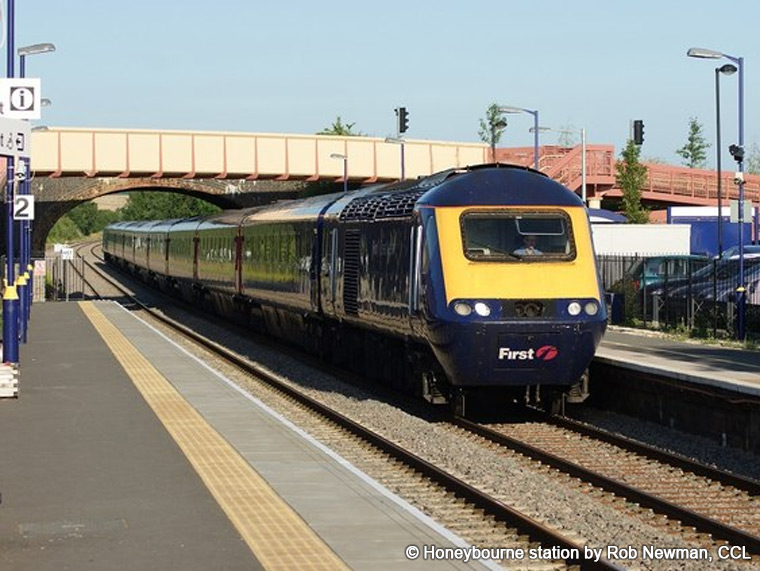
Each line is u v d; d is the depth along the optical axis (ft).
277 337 130.82
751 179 259.60
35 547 35.01
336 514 39.63
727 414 67.46
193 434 57.31
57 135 219.00
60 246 291.38
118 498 42.14
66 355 100.37
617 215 204.74
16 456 50.96
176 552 34.37
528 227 71.36
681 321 132.26
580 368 71.00
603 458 61.93
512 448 64.08
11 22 112.98
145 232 261.44
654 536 42.98
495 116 316.19
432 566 32.99
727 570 38.34
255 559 33.58
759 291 130.93
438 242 71.05
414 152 237.04
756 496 51.80
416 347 77.20
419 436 66.33
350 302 90.63
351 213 91.81
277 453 51.93
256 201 288.51
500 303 69.15
